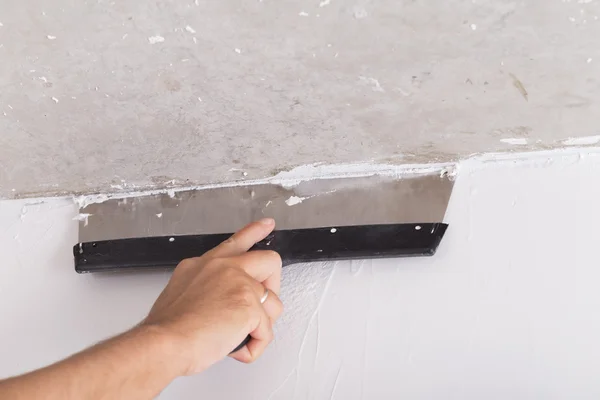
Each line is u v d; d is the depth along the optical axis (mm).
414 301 810
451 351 762
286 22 602
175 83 709
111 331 888
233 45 640
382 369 768
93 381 498
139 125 802
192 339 583
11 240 1005
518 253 812
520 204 845
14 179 953
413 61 650
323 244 865
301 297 848
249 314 642
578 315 753
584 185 837
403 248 833
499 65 653
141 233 954
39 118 789
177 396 802
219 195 957
